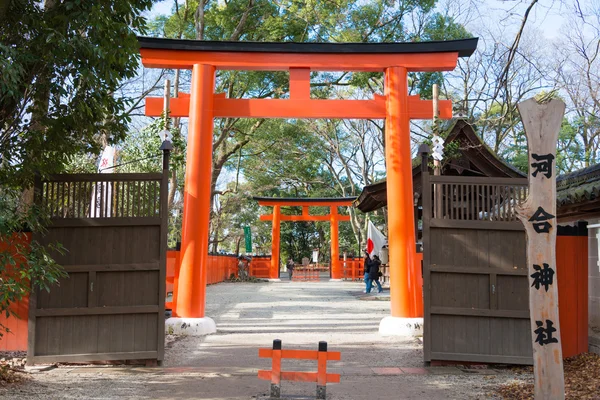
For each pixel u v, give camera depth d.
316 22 23.62
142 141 17.31
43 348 8.12
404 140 12.23
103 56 6.90
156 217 8.41
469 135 15.18
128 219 8.38
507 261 8.52
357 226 43.94
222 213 46.06
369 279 24.69
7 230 7.08
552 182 5.43
